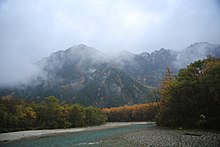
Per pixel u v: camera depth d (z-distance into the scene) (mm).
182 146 33281
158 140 42938
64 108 125812
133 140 46750
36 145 49125
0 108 101188
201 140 37781
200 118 64625
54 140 58656
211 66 70250
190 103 70188
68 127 122250
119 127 111438
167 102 81375
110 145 41656
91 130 96438
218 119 58875
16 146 49219
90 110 144625
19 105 114312
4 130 94500
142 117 181875
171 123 78500
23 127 106812
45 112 118188
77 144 47250
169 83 86812
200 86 67125
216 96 61812
